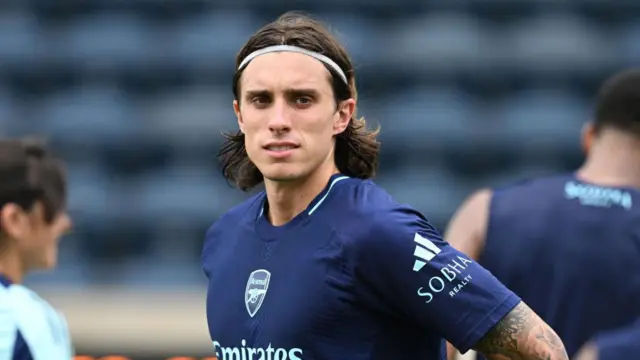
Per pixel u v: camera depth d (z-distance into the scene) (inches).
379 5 1776.6
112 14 1774.1
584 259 432.1
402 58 1711.4
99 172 1595.7
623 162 443.5
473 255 456.1
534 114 1656.0
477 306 300.8
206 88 1700.3
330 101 321.1
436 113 1654.8
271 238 327.3
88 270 1483.8
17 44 1731.1
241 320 323.9
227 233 350.6
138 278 1478.8
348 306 305.6
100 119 1641.2
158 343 762.2
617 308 429.1
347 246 305.6
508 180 1604.3
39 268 401.4
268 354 313.4
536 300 438.9
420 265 299.7
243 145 374.3
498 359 307.1
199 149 1622.8
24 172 387.2
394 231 301.4
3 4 1785.2
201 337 762.8
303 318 307.3
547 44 1723.7
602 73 1705.2
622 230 432.1
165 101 1673.2
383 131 1628.9
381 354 309.6
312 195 325.7
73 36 1744.6
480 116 1656.0
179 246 1526.8
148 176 1592.0
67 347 380.8
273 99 315.6
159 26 1763.0
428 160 1619.1
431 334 319.9
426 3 1780.3
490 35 1745.8
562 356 302.4
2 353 357.4
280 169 313.7
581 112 1663.4
